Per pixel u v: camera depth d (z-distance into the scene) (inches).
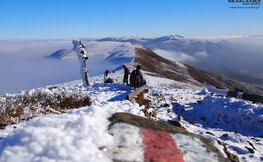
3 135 143.9
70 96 291.3
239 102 318.3
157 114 310.0
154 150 86.7
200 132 234.7
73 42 586.9
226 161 97.1
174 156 86.3
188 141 106.8
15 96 285.0
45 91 315.9
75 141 79.9
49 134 83.1
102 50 6653.5
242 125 276.5
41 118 107.8
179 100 445.4
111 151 79.3
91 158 70.1
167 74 2947.8
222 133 244.1
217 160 94.7
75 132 88.7
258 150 188.7
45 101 262.1
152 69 2738.7
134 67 1882.4
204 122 308.5
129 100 321.7
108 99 371.9
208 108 352.2
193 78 3614.7
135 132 100.0
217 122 299.9
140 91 394.9
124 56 4436.5
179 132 116.6
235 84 6092.5
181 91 580.7
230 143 197.2
